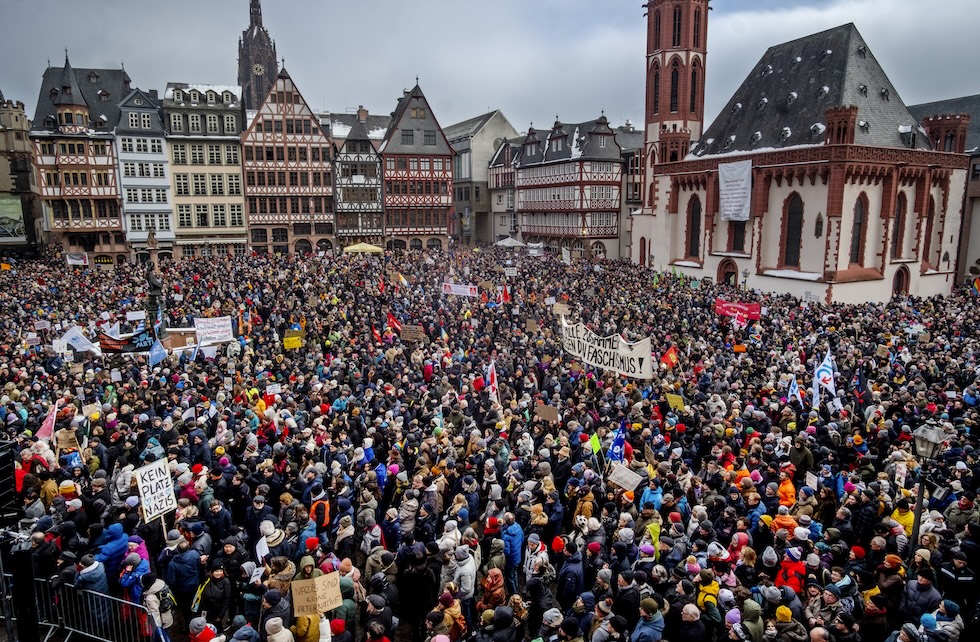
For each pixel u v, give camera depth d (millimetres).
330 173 74812
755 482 13531
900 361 25312
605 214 78250
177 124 68938
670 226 63562
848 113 46156
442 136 79625
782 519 11641
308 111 72938
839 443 16250
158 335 30234
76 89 64938
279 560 9977
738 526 11414
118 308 36031
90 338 29219
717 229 58312
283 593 9703
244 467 13750
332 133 86688
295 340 26031
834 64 52031
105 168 66438
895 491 13781
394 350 25312
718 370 22422
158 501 12477
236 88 71625
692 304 37281
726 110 60781
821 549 10961
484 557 12594
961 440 16234
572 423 16359
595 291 41219
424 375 23516
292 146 72938
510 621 8922
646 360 19500
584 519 11852
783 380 21641
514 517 12156
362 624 11875
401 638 12086
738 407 18328
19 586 9148
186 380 20516
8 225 71688
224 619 11188
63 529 11125
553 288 41656
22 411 18156
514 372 22844
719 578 10094
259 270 48938
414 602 10680
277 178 72938
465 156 98375
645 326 30391
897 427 17703
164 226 69500
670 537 11070
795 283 50781
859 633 9336
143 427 16656
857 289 49562
